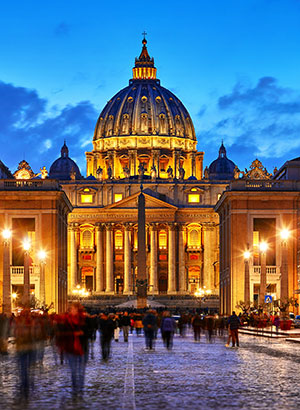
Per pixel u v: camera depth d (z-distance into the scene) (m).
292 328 87.50
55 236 119.25
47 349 58.28
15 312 94.25
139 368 40.44
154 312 61.62
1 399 28.38
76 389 30.83
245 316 97.69
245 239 120.19
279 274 119.50
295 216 120.69
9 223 119.44
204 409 25.58
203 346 61.06
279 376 35.62
